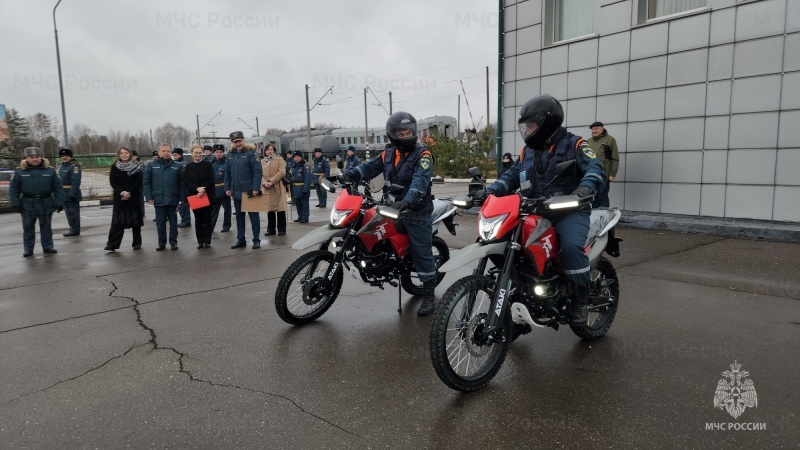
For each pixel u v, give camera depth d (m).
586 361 3.82
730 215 8.87
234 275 6.82
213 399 3.35
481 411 3.14
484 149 27.72
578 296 3.74
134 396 3.41
